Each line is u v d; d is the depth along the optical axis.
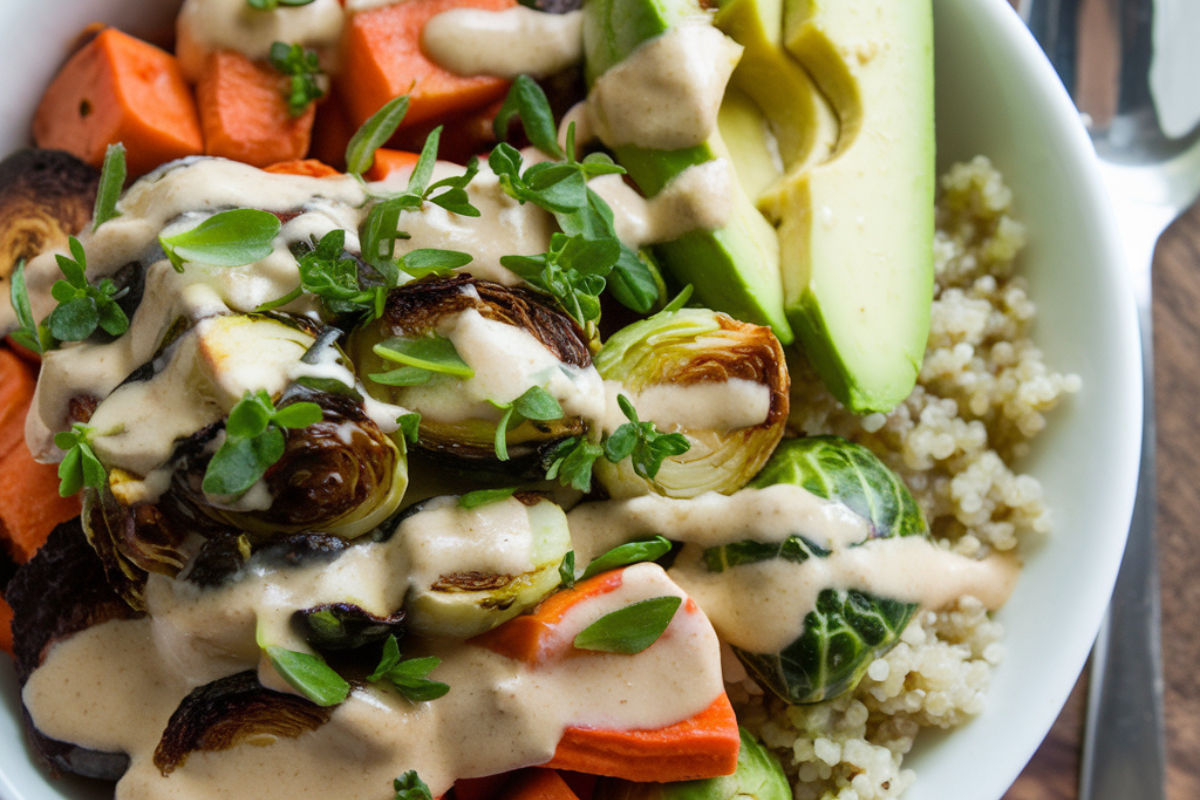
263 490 0.35
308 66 0.40
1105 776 0.44
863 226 0.39
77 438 0.35
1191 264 0.47
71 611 0.37
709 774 0.37
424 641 0.37
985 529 0.40
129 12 0.41
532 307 0.37
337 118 0.41
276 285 0.36
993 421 0.41
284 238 0.37
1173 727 0.45
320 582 0.36
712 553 0.39
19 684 0.38
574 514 0.39
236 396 0.35
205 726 0.36
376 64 0.40
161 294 0.36
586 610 0.37
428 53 0.40
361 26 0.40
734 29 0.40
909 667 0.39
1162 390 0.47
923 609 0.39
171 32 0.41
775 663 0.38
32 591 0.37
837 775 0.39
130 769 0.37
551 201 0.38
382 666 0.36
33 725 0.37
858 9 0.40
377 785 0.36
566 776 0.39
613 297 0.40
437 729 0.37
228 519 0.35
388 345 0.36
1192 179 0.46
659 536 0.38
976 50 0.41
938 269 0.41
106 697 0.37
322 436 0.35
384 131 0.39
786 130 0.41
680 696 0.37
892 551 0.39
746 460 0.39
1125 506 0.39
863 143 0.40
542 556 0.37
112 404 0.36
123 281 0.37
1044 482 0.40
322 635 0.35
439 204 0.37
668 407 0.39
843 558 0.38
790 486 0.38
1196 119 0.46
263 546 0.36
